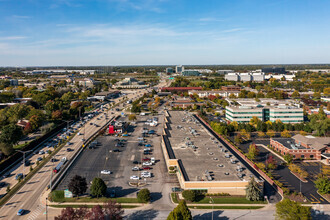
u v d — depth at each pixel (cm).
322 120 17188
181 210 7375
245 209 8544
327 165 12244
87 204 8794
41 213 8294
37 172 11444
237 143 15588
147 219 7975
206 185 9294
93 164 12381
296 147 13162
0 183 10325
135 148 14812
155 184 10312
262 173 11150
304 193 9656
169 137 14862
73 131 18675
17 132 14512
